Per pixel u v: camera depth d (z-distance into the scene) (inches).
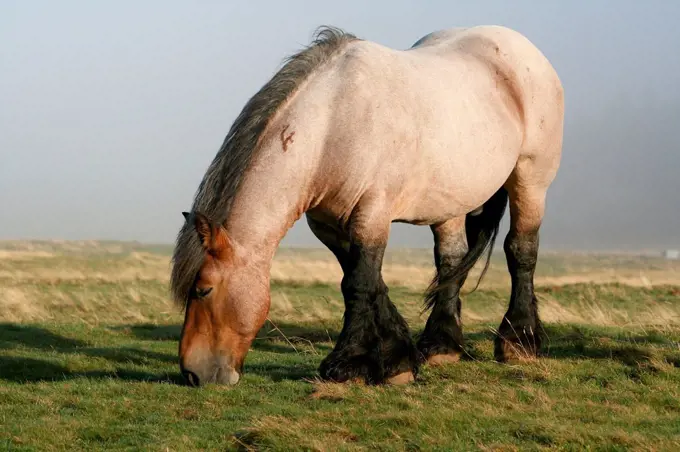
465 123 292.4
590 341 346.3
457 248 335.0
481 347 348.8
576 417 220.5
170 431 206.7
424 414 214.7
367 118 265.6
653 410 231.9
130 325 471.8
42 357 327.9
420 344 324.8
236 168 260.4
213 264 252.4
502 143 307.6
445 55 312.7
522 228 341.4
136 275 849.5
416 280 845.2
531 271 339.0
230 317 255.0
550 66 342.0
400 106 272.4
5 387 262.1
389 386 257.8
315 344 405.1
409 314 547.2
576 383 265.0
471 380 273.3
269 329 455.8
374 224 266.8
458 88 297.4
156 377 289.0
